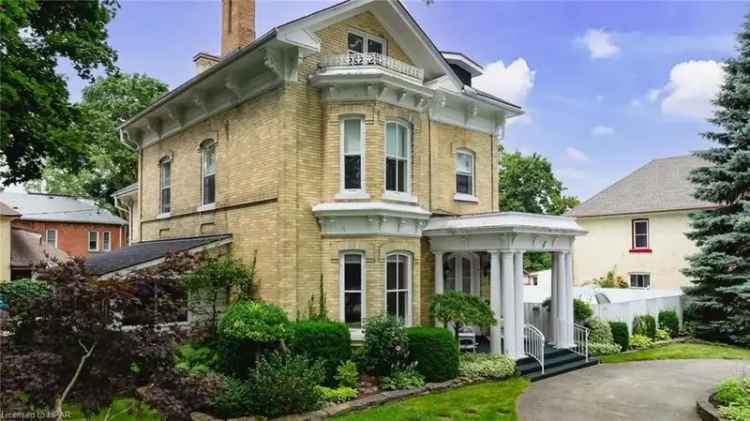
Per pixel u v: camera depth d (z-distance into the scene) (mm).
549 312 18359
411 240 15031
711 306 21750
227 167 15859
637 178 32125
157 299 7223
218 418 9961
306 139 13969
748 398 10484
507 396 12242
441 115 17578
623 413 11125
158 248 16578
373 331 12773
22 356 6098
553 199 42188
